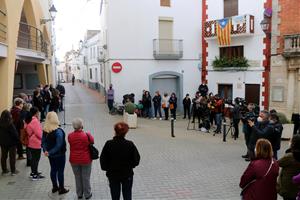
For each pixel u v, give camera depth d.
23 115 8.95
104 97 27.42
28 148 8.07
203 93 21.64
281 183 4.98
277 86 18.73
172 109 20.08
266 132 8.54
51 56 29.45
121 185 5.98
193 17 23.00
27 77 22.69
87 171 6.79
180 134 15.20
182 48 22.84
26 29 19.88
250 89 20.45
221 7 21.78
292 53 17.38
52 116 6.86
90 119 18.39
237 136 14.30
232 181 8.30
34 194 7.20
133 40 21.61
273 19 18.62
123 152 5.59
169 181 8.31
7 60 12.17
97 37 33.53
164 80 22.95
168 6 22.30
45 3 26.09
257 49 19.84
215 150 11.80
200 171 9.17
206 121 16.28
